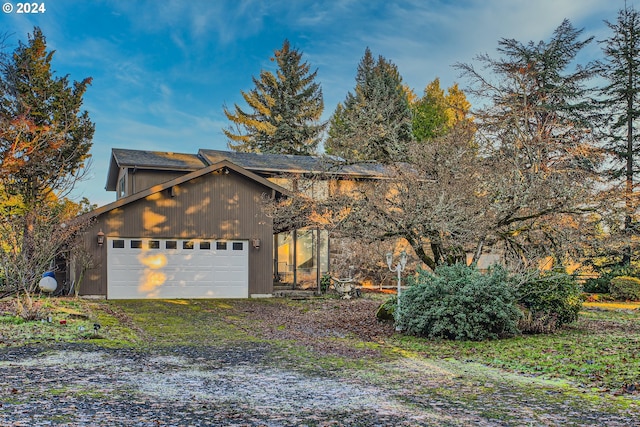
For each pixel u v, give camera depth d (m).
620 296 22.94
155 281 19.00
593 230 14.59
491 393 6.88
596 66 23.67
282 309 17.53
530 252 13.73
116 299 18.36
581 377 7.97
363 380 7.64
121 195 24.78
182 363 8.67
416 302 12.70
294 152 40.16
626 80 27.06
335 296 21.05
